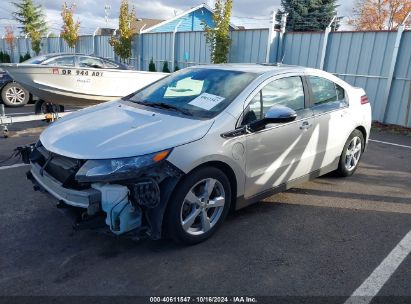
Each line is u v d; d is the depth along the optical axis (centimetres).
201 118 353
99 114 388
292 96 427
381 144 812
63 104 920
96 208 298
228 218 407
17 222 381
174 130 328
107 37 2045
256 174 385
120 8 1839
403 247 361
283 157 413
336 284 299
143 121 352
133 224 305
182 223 328
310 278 305
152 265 315
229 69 430
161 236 323
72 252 331
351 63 1126
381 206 458
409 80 1002
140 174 294
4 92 1092
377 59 1062
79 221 302
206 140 330
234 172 358
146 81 973
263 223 399
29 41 2823
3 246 337
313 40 1197
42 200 435
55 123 391
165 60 1736
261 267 318
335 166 521
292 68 447
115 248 339
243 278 302
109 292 280
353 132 532
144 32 1844
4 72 1094
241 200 380
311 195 484
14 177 505
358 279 306
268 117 362
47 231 365
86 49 2234
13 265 309
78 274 300
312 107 450
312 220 412
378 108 1080
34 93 864
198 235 345
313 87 459
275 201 460
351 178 559
